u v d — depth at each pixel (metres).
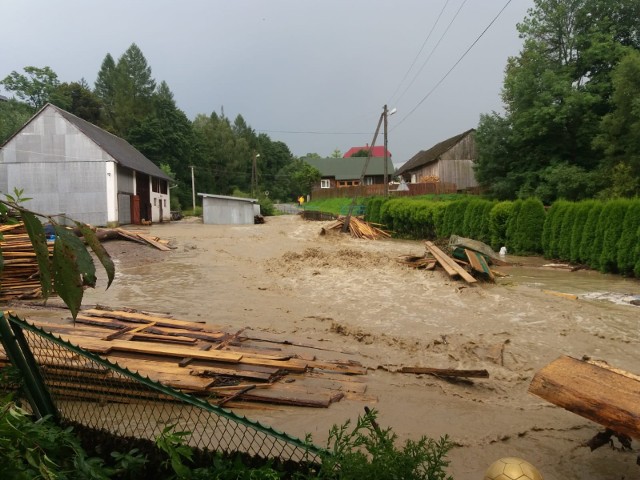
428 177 44.34
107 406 3.60
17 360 2.76
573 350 6.83
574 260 15.92
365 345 6.96
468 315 8.81
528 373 5.93
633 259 13.01
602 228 14.50
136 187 33.22
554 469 3.65
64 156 28.02
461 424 4.39
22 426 1.94
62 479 1.94
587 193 26.06
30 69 53.81
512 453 3.88
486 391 5.30
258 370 5.20
